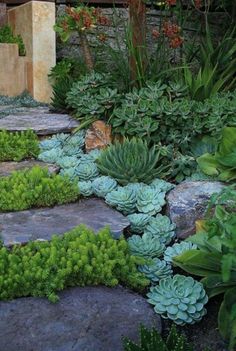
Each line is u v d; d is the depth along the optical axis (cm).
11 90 475
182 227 235
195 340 180
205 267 192
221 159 257
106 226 208
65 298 181
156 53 371
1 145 308
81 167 282
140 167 273
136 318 177
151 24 503
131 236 231
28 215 237
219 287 188
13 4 525
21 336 165
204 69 359
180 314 182
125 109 307
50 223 227
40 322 170
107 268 188
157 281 204
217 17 500
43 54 466
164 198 249
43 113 395
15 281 178
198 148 301
